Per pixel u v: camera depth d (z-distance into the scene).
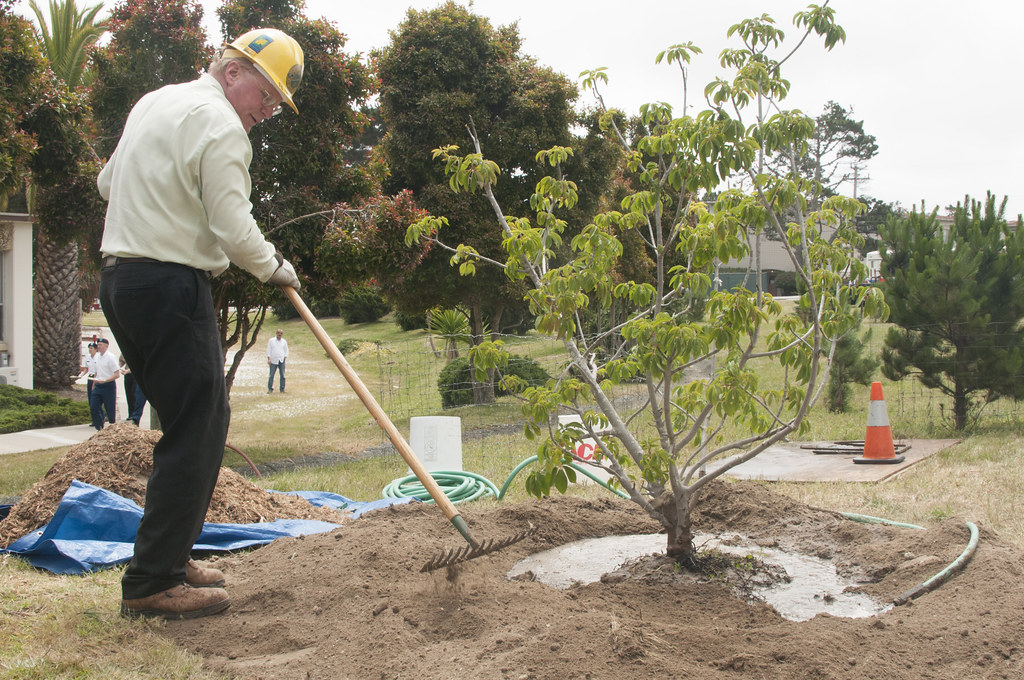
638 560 4.74
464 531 3.56
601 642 3.16
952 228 11.77
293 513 6.47
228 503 6.09
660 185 4.23
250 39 3.63
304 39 11.81
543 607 3.70
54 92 10.56
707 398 3.85
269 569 4.43
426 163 16.81
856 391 16.11
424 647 3.31
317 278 12.47
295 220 11.16
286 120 11.91
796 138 3.88
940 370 11.18
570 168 17.38
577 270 4.01
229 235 3.41
